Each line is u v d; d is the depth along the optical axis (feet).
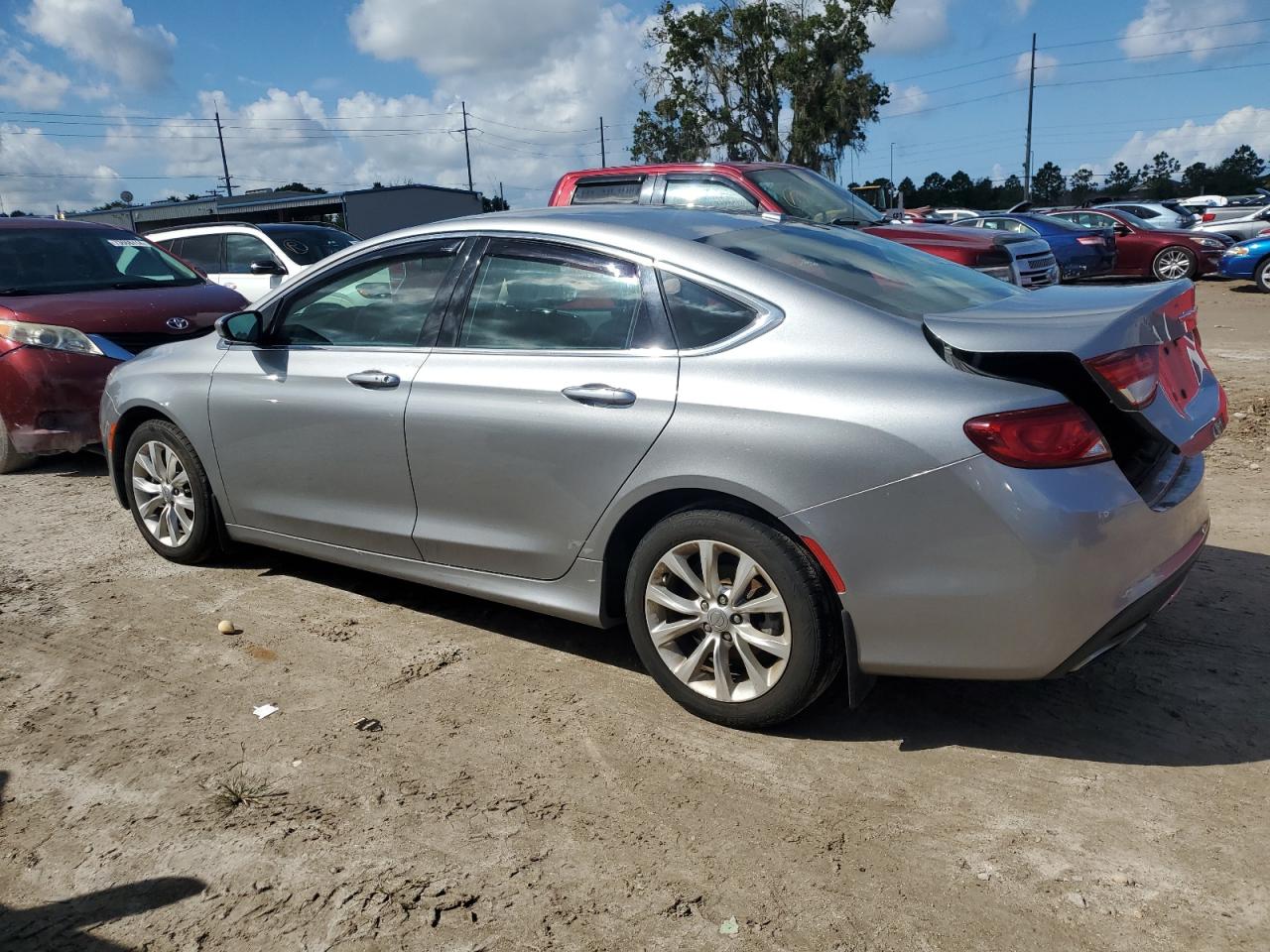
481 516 12.18
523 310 11.99
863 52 142.61
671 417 10.42
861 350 9.82
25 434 21.36
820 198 30.50
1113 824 8.96
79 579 15.76
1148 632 12.77
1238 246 55.88
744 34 143.13
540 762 10.27
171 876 8.57
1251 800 9.24
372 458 13.05
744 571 10.24
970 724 10.83
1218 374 30.12
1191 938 7.55
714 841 8.90
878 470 9.32
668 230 11.62
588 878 8.45
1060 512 8.88
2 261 23.26
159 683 12.16
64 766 10.34
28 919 8.09
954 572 9.21
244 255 36.45
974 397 9.15
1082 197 293.43
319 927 7.91
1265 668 11.69
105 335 21.53
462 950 7.64
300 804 9.56
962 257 28.37
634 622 11.18
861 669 9.90
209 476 15.28
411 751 10.51
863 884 8.28
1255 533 16.26
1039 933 7.65
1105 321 9.43
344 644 13.25
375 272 13.48
